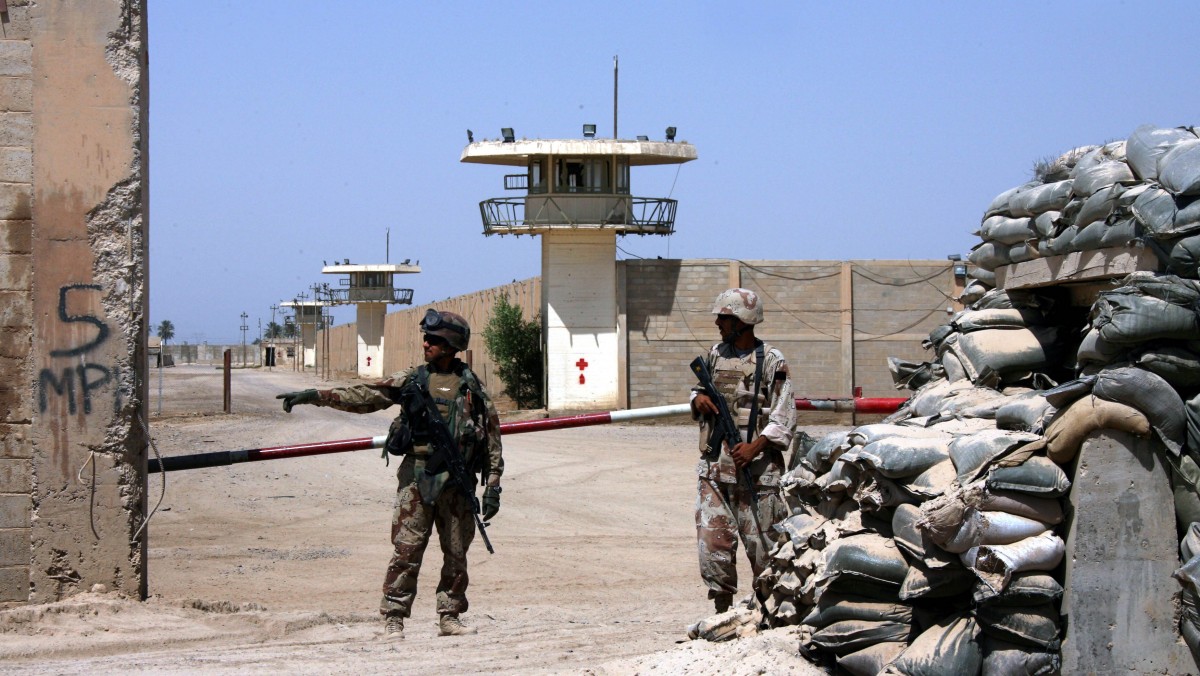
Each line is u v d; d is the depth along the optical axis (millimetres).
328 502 16547
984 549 4793
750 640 5711
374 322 91250
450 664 6297
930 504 4895
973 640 4949
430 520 7535
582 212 37781
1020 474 4914
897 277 37688
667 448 26344
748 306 6867
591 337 38188
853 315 37625
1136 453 4910
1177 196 5195
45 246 7984
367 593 10047
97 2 8047
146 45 8383
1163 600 4906
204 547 12523
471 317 58219
